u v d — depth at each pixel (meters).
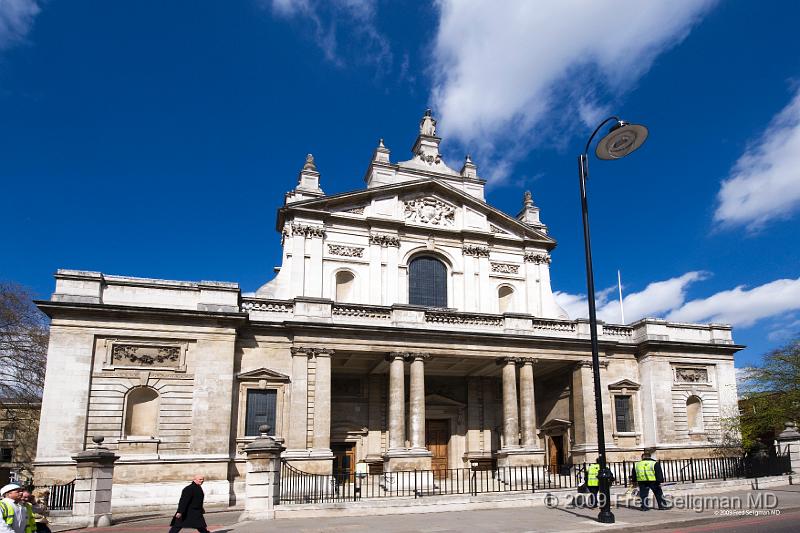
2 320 43.75
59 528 21.41
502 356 37.38
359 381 39.84
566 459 40.53
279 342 34.41
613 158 21.39
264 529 19.38
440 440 41.38
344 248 40.78
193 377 31.98
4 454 54.72
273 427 33.34
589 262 21.02
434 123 47.28
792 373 41.69
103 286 32.12
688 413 42.06
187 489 16.84
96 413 30.28
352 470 37.84
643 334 41.56
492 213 44.72
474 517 21.94
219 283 33.59
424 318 36.62
